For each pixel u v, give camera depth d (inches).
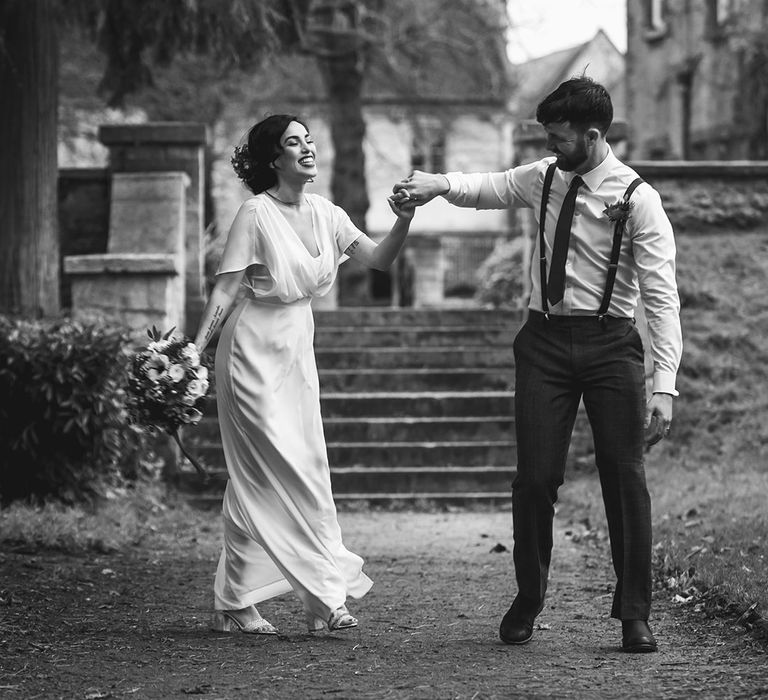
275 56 438.6
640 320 216.2
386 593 255.8
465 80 1167.6
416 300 1274.6
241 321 208.1
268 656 189.8
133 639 203.5
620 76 1364.4
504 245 764.6
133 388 204.1
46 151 422.3
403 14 877.8
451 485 438.3
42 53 419.5
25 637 203.5
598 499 388.2
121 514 354.6
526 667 181.3
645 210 190.1
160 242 465.1
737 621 208.8
